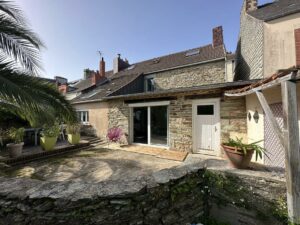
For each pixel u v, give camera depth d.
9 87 2.96
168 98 8.05
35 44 3.60
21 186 2.49
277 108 3.52
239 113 6.14
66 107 4.70
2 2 3.20
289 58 5.90
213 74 10.91
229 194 3.18
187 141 7.43
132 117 9.83
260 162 3.94
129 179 2.80
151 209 2.65
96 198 2.34
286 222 2.63
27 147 8.32
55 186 2.49
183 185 3.01
